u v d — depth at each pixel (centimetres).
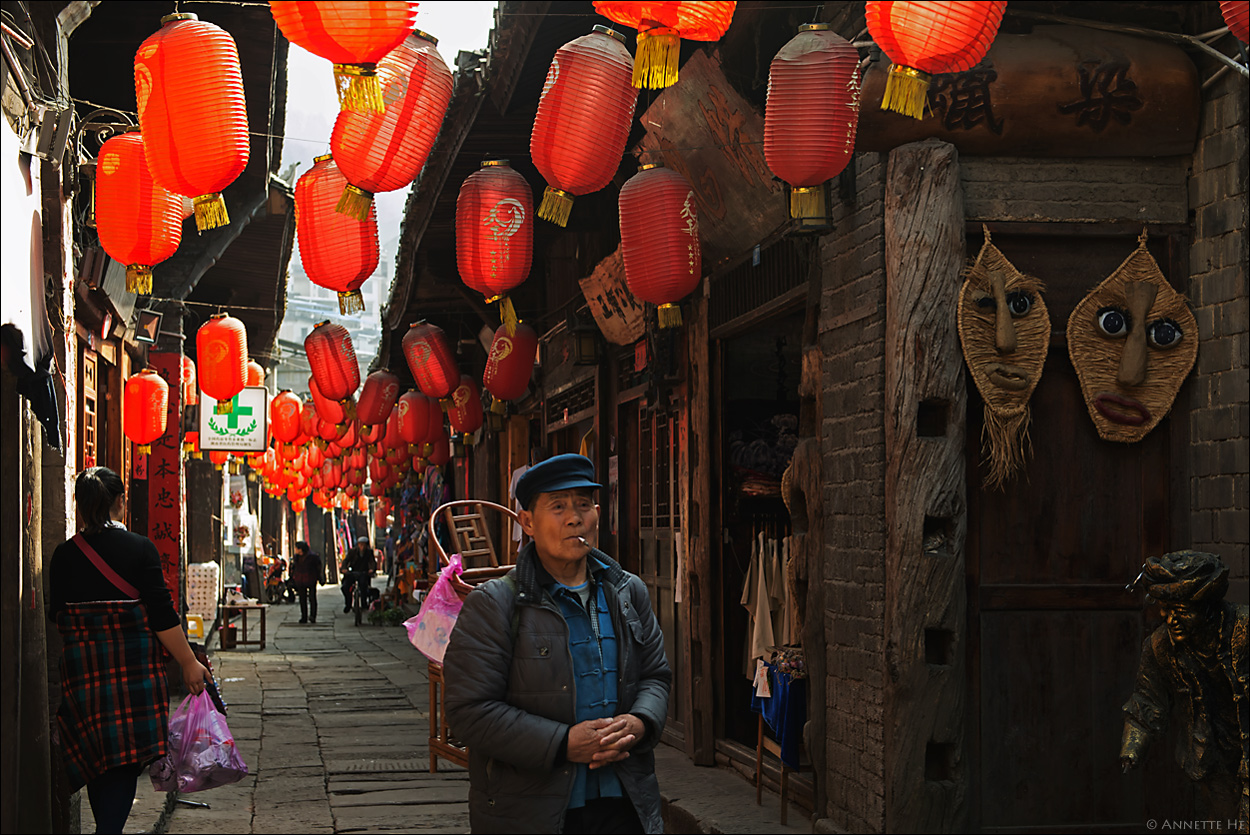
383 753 884
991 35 365
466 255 623
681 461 831
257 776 793
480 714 298
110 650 466
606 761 298
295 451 2228
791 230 576
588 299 980
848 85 459
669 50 353
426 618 786
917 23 360
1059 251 545
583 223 1066
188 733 520
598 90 464
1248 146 509
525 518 319
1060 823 537
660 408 875
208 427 1473
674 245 573
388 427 1623
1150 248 547
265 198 1158
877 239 542
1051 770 538
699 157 700
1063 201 541
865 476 554
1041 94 524
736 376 827
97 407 894
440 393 1051
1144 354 533
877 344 541
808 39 462
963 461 525
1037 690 539
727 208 708
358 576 2520
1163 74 527
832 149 459
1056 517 545
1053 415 546
